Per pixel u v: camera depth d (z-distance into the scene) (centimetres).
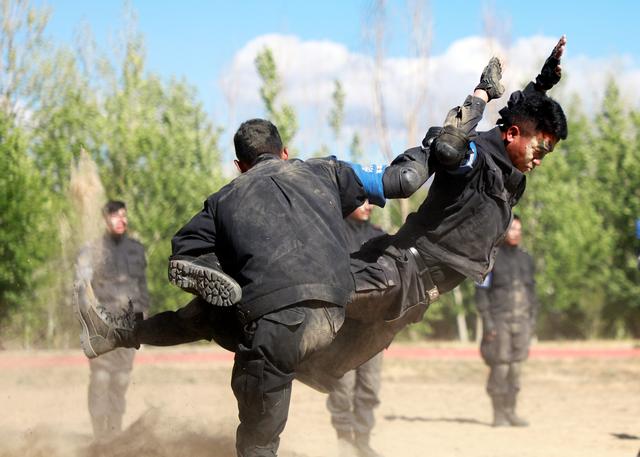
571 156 3278
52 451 629
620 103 3222
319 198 426
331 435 898
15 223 1791
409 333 2978
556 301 2914
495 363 1030
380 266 464
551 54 475
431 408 1211
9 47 2489
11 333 1773
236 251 416
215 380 1427
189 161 2634
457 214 460
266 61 3203
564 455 800
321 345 418
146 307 831
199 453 614
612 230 2989
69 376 1356
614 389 1471
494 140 473
